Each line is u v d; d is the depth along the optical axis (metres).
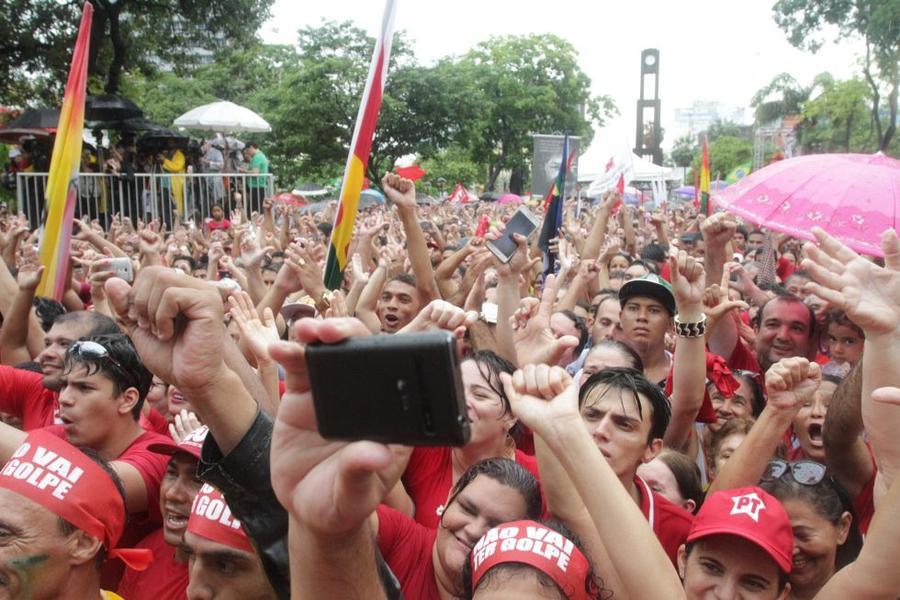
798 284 6.73
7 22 19.48
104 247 7.77
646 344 5.20
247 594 2.60
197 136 31.55
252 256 6.54
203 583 2.63
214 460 2.12
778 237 11.56
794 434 4.49
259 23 21.92
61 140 6.12
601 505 2.26
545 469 2.81
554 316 5.50
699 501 3.64
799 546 3.06
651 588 2.21
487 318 4.99
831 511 3.07
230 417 2.09
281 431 1.59
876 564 2.39
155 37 22.11
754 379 4.86
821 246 2.85
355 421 1.22
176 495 3.12
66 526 2.39
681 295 4.00
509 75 39.72
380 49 5.24
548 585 2.24
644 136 50.25
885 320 2.70
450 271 6.90
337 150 30.69
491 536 2.41
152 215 16.12
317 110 29.78
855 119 34.12
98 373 3.51
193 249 12.12
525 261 4.36
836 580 2.49
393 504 3.35
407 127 30.34
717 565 2.75
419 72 30.50
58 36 20.20
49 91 21.81
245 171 19.91
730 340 5.54
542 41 40.56
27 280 4.98
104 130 18.98
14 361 5.01
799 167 4.86
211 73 35.59
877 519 2.43
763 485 3.18
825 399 4.18
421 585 2.94
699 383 4.04
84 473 2.46
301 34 30.69
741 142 63.91
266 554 2.10
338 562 1.72
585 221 15.44
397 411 1.20
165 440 3.67
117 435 3.59
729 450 4.17
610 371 3.38
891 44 24.08
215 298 2.07
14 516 2.34
